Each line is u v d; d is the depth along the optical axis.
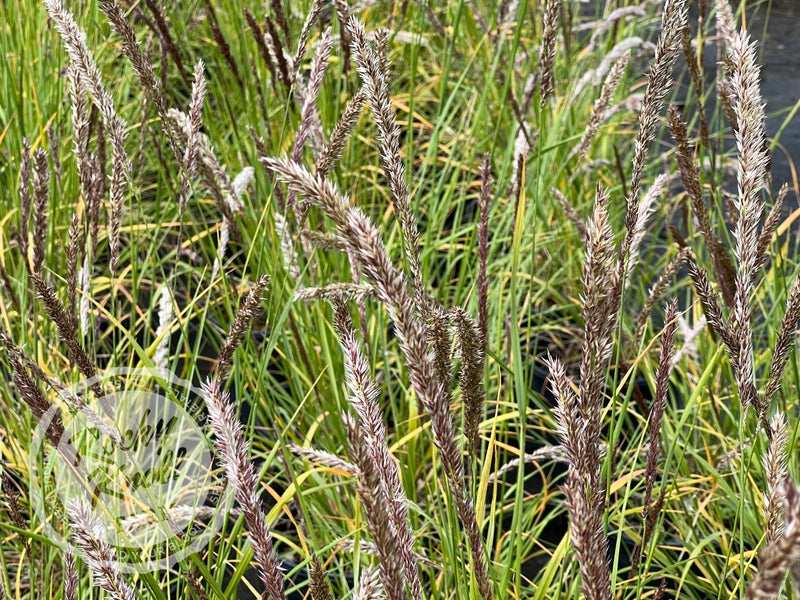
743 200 1.25
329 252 2.73
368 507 0.87
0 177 3.23
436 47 4.88
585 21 5.16
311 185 0.82
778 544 0.65
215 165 2.09
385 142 1.21
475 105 4.05
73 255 1.68
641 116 1.25
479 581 1.15
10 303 2.70
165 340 2.02
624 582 1.82
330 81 3.18
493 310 2.80
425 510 2.47
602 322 1.06
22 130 3.08
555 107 3.83
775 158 4.56
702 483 2.48
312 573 1.15
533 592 2.25
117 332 3.07
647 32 4.75
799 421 1.62
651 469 1.38
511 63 2.49
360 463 0.86
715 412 2.32
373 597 0.91
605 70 3.24
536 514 2.59
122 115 3.94
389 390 2.51
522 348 3.22
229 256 3.62
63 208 3.08
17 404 2.50
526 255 3.24
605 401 2.69
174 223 3.10
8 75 3.12
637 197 1.29
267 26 2.29
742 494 1.58
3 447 2.31
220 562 1.66
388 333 3.12
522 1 2.41
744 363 1.32
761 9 6.48
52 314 1.36
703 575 2.42
